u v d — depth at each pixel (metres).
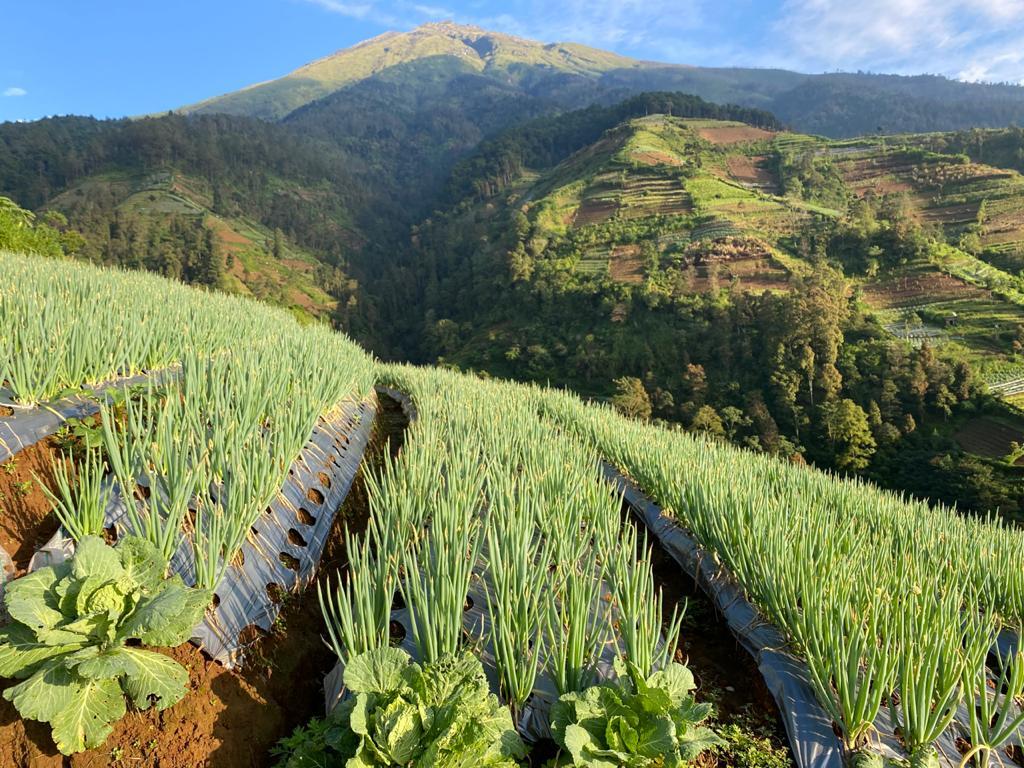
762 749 3.45
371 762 2.54
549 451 6.39
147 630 2.65
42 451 4.18
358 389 9.40
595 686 3.00
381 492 4.89
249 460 4.15
